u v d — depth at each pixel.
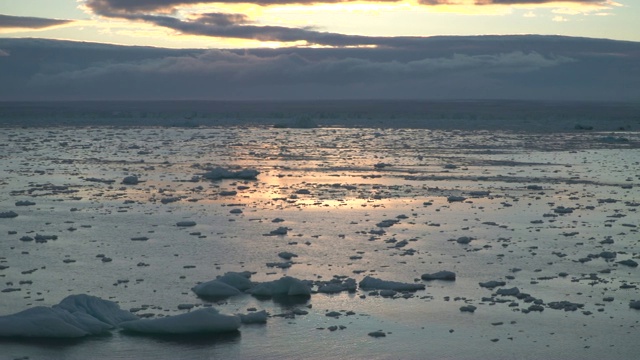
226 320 17.70
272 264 22.88
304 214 30.62
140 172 43.56
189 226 28.17
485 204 33.28
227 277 20.75
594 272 22.31
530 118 101.81
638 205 33.16
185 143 62.94
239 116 105.88
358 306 19.41
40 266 22.52
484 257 23.92
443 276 21.66
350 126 86.19
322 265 22.94
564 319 18.53
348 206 32.53
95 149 56.91
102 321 17.94
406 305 19.48
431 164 48.56
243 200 33.94
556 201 34.25
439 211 31.53
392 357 16.34
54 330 17.22
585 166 47.91
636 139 69.06
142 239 25.91
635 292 20.52
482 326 18.09
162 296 19.94
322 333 17.61
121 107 172.38
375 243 25.62
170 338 17.28
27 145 59.53
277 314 18.83
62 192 35.69
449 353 16.53
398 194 35.88
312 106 194.75
